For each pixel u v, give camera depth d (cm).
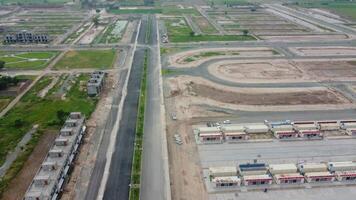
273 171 7256
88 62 14612
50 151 7212
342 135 8944
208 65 14238
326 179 7169
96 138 8638
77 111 10000
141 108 10306
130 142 8475
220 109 10288
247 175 7150
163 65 14225
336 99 11025
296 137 8819
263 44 17612
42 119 9494
